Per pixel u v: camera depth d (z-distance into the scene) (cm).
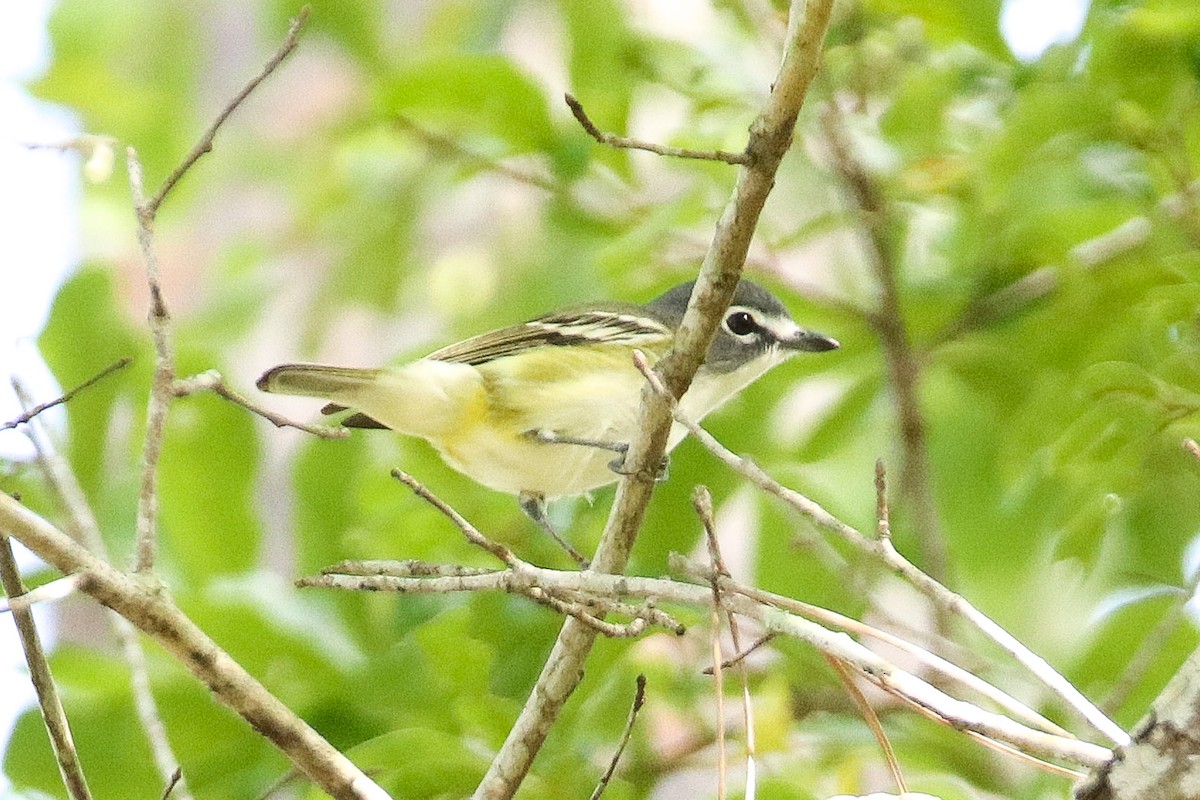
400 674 1101
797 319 1283
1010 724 611
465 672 1085
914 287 1276
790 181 1159
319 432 723
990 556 1300
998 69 1198
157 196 723
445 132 1252
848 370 1316
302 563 1238
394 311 1492
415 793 967
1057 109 997
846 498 1359
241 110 1741
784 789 980
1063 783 1042
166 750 831
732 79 1220
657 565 1184
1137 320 1080
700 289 768
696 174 1202
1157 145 1037
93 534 870
